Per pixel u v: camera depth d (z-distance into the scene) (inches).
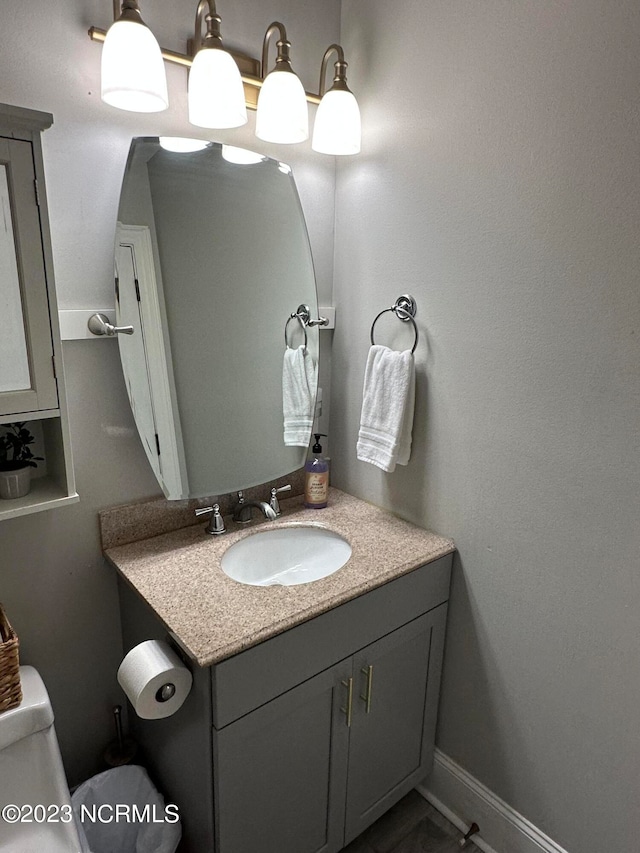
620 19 40.1
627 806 49.7
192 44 52.0
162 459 56.5
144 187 51.4
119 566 52.4
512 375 51.6
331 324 70.1
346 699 52.3
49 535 52.3
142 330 53.1
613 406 44.9
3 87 43.6
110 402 53.7
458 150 52.4
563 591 51.1
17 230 39.0
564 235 45.8
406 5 54.5
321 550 63.4
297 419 67.4
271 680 45.2
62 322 48.7
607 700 49.5
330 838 55.5
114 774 53.9
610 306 43.8
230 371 60.3
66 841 43.1
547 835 56.4
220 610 46.0
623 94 40.7
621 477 45.4
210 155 55.0
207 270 56.8
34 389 41.9
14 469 45.0
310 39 60.7
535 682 54.9
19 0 43.1
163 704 42.4
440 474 60.1
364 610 51.4
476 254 52.6
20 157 38.2
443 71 52.4
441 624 61.5
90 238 49.8
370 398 62.4
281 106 52.7
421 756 64.6
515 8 46.0
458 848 61.1
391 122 58.4
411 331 60.6
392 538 60.3
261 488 66.2
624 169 41.4
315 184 65.0
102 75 43.4
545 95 45.2
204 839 47.7
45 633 54.1
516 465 52.7
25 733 43.9
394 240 60.5
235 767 44.9
